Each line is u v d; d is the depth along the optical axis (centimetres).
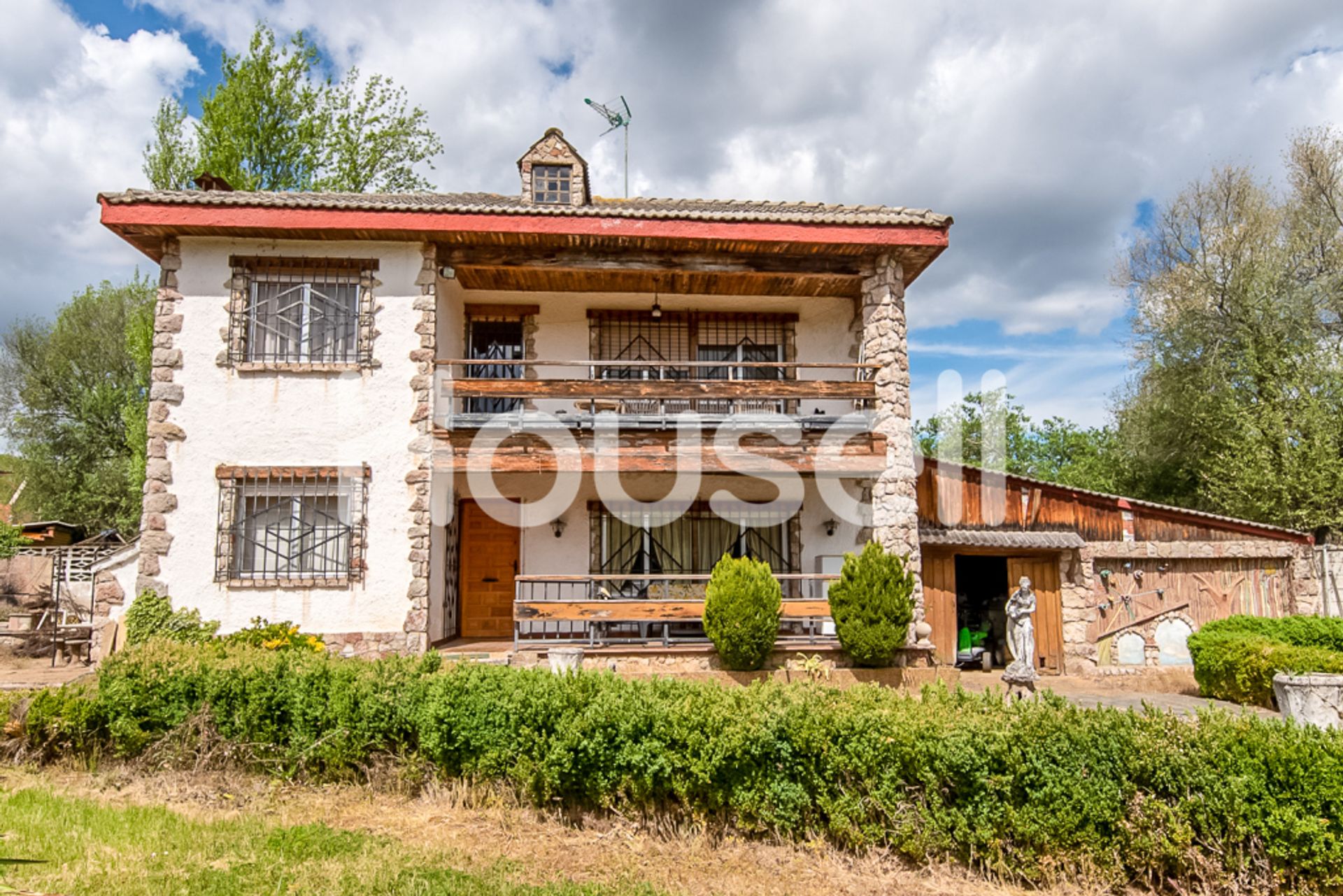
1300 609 1300
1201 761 494
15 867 474
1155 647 1297
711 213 1070
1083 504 1322
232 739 675
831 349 1301
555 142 1260
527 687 627
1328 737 490
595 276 1191
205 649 746
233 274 1054
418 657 728
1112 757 506
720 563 1033
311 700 670
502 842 550
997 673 1312
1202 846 486
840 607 1033
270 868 488
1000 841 507
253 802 615
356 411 1046
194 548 1007
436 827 574
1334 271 1903
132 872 474
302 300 1070
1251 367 1877
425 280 1073
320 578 1011
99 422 2789
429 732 630
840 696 596
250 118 1873
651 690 618
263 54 1900
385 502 1033
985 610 1508
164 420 1023
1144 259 2208
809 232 1079
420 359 1059
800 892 487
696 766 555
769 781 554
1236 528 1321
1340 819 462
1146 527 1316
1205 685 1110
